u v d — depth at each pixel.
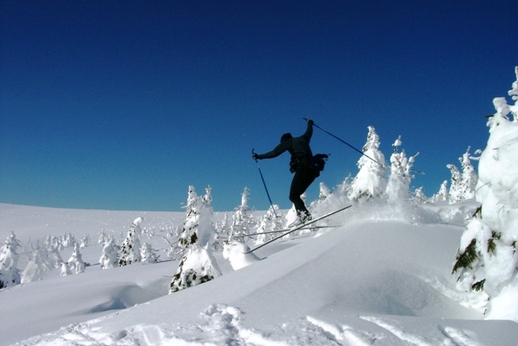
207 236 11.76
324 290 4.35
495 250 4.12
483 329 3.29
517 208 4.02
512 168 4.00
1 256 24.16
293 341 3.14
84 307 12.19
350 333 3.21
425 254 5.88
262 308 3.91
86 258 66.56
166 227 118.62
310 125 9.37
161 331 3.62
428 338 3.13
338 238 6.79
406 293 4.79
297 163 8.95
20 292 15.55
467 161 33.66
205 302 4.38
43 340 4.20
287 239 15.13
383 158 10.98
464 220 9.61
